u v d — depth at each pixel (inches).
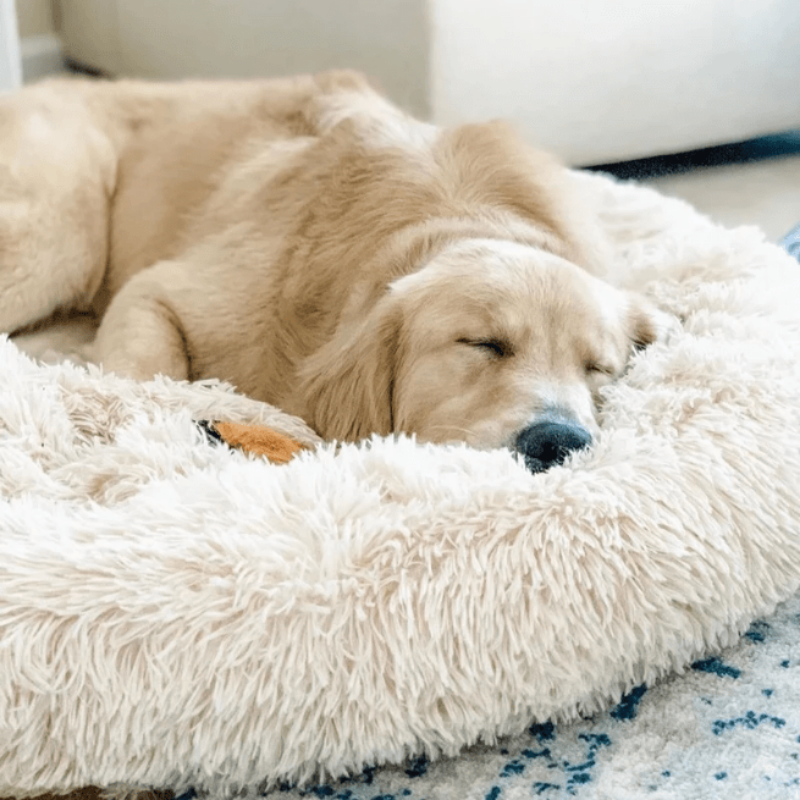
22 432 37.0
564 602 32.1
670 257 45.3
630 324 41.2
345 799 31.5
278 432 38.8
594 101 64.3
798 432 35.7
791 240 52.3
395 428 39.5
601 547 32.5
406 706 31.4
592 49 62.6
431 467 34.1
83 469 36.2
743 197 66.8
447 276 38.9
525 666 32.0
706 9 65.7
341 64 63.1
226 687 31.0
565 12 60.7
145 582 31.4
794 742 32.0
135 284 44.4
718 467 34.3
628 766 31.8
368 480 33.8
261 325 42.7
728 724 32.6
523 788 31.4
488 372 38.2
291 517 32.8
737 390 36.3
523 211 42.7
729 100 69.7
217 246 44.4
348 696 31.2
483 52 59.2
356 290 41.1
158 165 48.0
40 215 46.1
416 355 38.8
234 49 70.5
